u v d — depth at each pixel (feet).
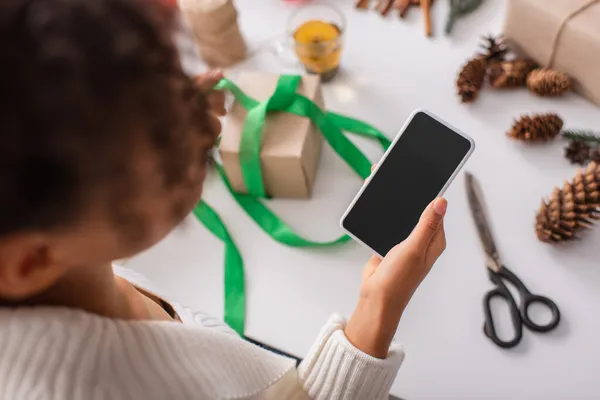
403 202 1.60
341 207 2.02
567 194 1.73
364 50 2.33
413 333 1.75
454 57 2.22
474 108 2.10
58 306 0.87
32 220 0.63
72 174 0.61
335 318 1.46
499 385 1.65
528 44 2.06
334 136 2.02
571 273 1.75
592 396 1.59
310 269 1.92
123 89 0.61
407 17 2.37
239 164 1.93
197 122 0.76
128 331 0.93
